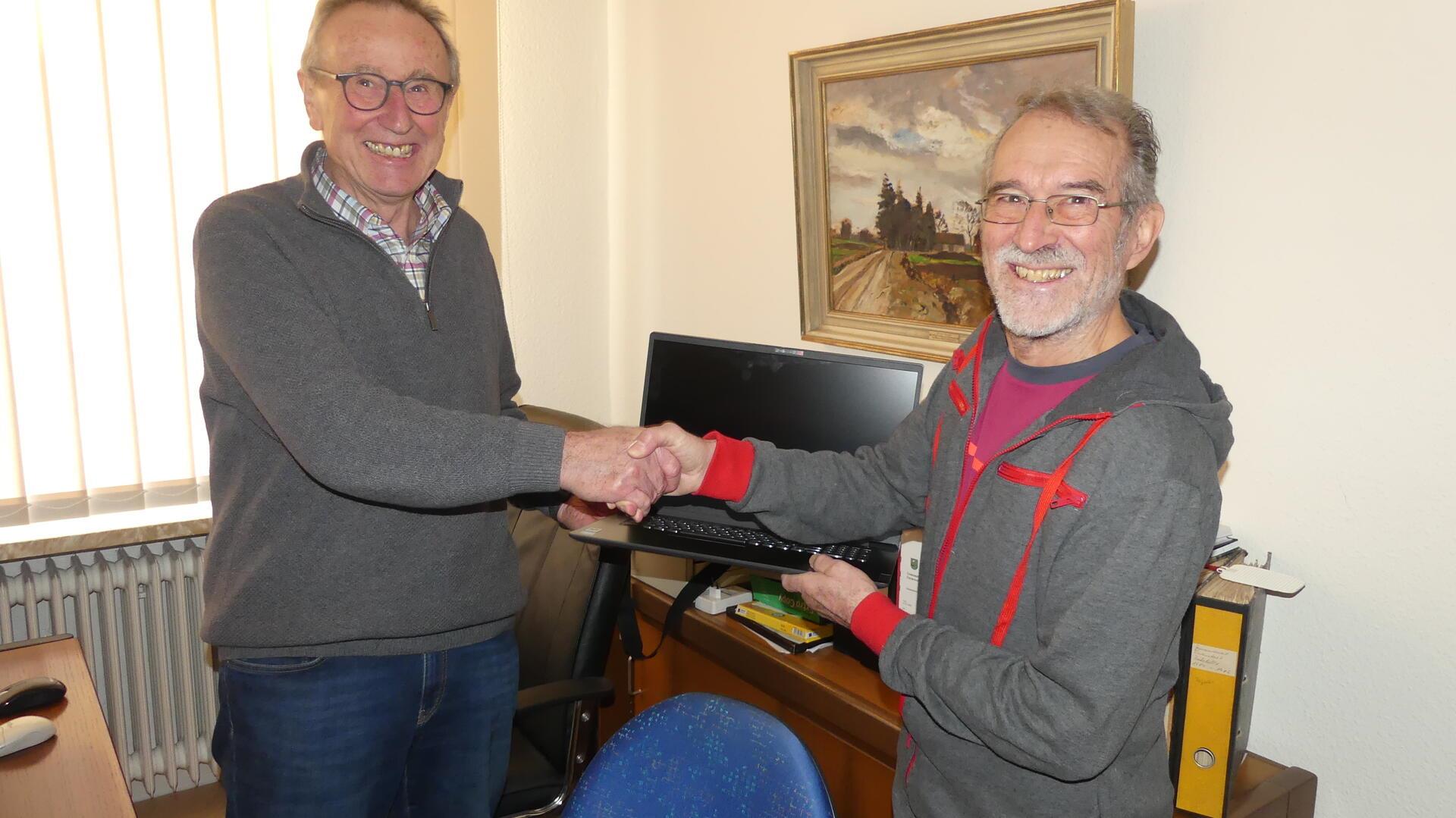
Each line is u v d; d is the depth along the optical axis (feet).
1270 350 4.59
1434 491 4.09
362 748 4.34
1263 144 4.53
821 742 5.83
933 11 5.98
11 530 7.23
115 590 7.82
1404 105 4.05
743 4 7.45
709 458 4.53
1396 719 4.28
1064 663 3.15
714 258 8.04
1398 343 4.15
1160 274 5.01
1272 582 4.34
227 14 7.38
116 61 7.09
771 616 6.21
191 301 7.61
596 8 8.82
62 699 4.42
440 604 4.46
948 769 3.71
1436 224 4.00
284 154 7.70
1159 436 3.22
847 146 6.54
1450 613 4.08
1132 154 3.60
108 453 7.45
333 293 4.20
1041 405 3.72
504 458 3.86
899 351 6.35
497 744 4.96
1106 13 4.87
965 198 5.80
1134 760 3.54
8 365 6.99
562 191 8.88
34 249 7.01
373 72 4.22
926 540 4.08
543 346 8.99
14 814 3.51
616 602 6.03
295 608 4.18
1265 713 4.76
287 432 3.76
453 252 4.77
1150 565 3.13
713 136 7.89
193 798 8.25
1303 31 4.35
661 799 3.43
